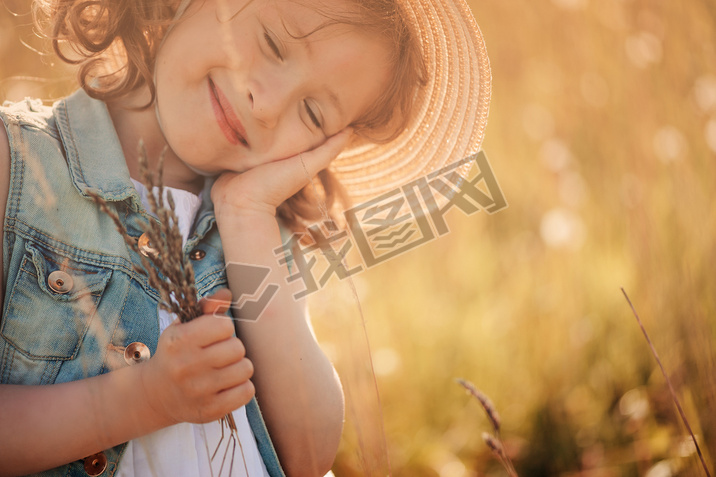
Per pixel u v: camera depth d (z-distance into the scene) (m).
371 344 1.26
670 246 1.28
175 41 0.86
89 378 0.78
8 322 0.79
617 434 1.18
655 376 1.20
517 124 1.78
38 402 0.77
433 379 1.25
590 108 1.67
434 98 1.00
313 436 0.88
